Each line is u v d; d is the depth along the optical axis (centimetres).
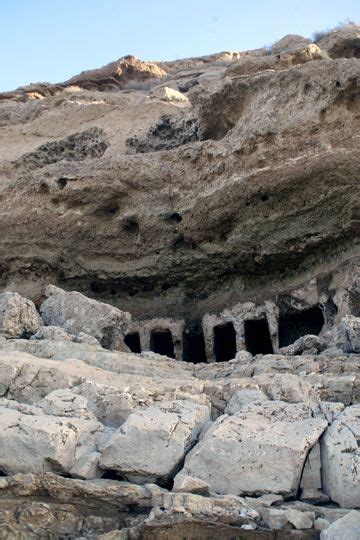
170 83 2730
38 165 1838
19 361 832
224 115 1445
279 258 1266
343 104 1188
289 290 1245
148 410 696
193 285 1382
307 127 1203
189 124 1616
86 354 934
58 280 1493
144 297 1427
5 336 1103
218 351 1322
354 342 940
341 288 1170
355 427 639
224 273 1339
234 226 1290
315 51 1964
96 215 1438
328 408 679
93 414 726
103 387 763
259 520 580
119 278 1423
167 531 568
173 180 1366
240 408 718
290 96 1248
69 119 2148
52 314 1210
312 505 614
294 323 1265
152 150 1659
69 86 3064
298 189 1210
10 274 1541
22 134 2159
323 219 1209
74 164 1477
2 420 680
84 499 622
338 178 1173
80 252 1459
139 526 578
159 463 650
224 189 1272
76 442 674
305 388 739
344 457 618
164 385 795
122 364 911
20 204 1516
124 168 1409
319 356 899
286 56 1933
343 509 600
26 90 3044
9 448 666
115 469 657
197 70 3038
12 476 633
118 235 1419
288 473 623
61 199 1465
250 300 1293
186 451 663
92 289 1473
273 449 632
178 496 593
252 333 1316
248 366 895
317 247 1233
